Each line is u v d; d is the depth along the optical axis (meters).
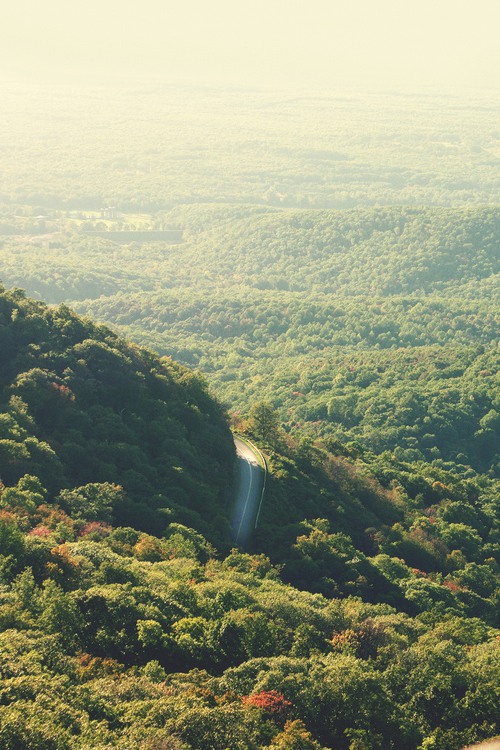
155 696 111.94
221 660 128.88
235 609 138.25
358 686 123.56
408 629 148.50
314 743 111.75
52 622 125.06
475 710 125.88
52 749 99.88
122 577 140.12
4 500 160.88
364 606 155.62
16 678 109.38
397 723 122.69
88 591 130.88
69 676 115.06
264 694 118.25
